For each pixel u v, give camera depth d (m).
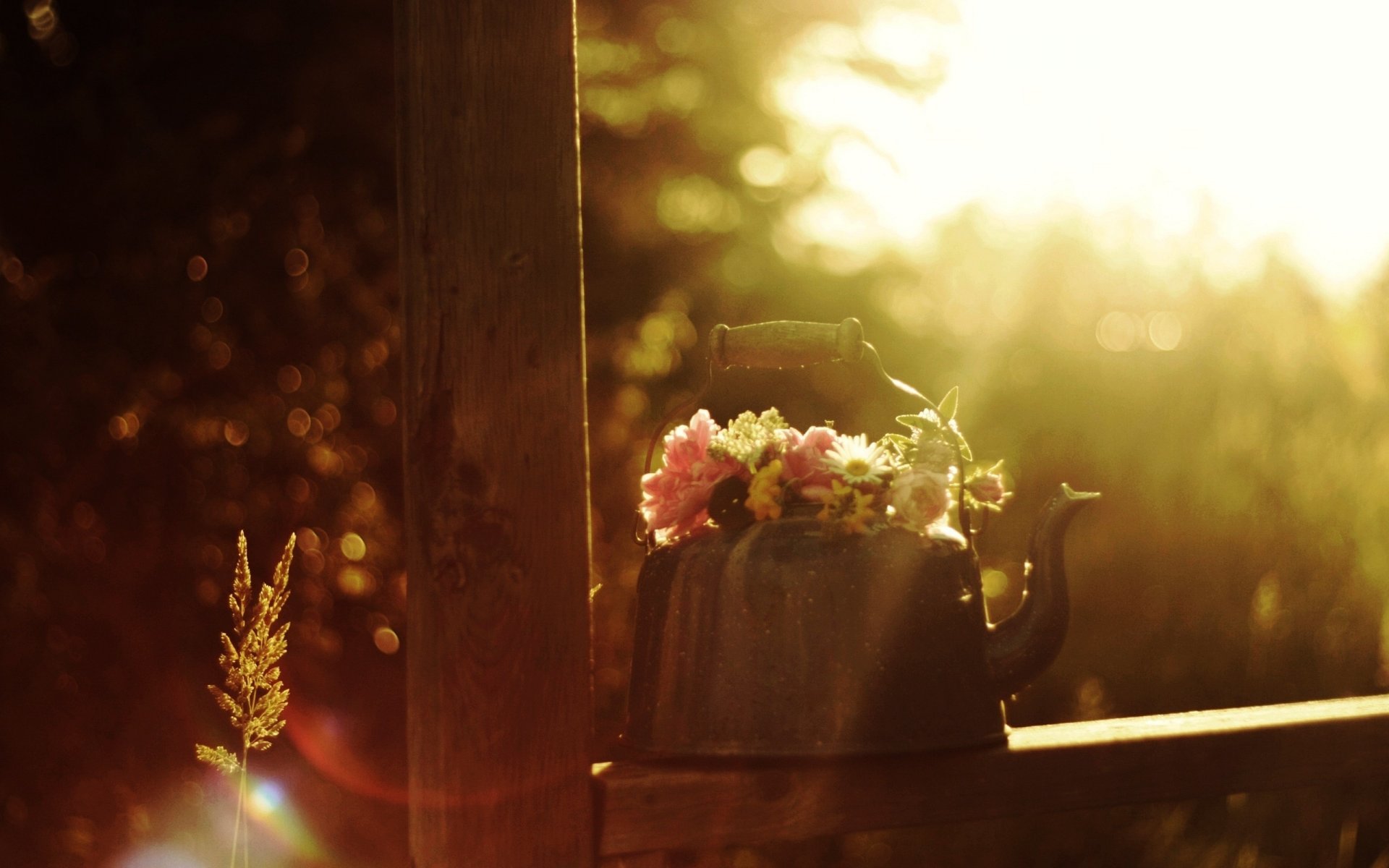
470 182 0.97
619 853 0.95
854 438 1.09
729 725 0.99
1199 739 1.13
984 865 3.09
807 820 0.99
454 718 0.94
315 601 2.60
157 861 2.31
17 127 2.70
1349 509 3.11
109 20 2.86
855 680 0.98
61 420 2.52
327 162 3.08
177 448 2.62
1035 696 3.30
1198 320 3.42
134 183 2.75
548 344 0.99
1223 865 2.86
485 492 0.96
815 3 3.86
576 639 0.99
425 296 0.96
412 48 0.97
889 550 1.01
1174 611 3.26
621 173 3.76
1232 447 3.29
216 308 2.76
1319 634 3.07
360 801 2.59
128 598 2.47
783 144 4.04
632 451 3.26
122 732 2.40
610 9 3.64
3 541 2.37
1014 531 3.49
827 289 4.14
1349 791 2.80
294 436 2.70
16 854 2.23
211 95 2.98
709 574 1.02
